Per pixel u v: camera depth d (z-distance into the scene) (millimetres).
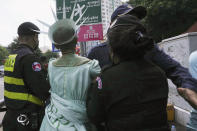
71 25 1886
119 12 1879
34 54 2418
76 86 1778
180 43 4754
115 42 1364
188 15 14938
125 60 1392
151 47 1395
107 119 1418
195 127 2000
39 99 2385
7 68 2439
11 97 2357
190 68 1220
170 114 5254
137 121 1285
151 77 1345
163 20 16281
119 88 1320
